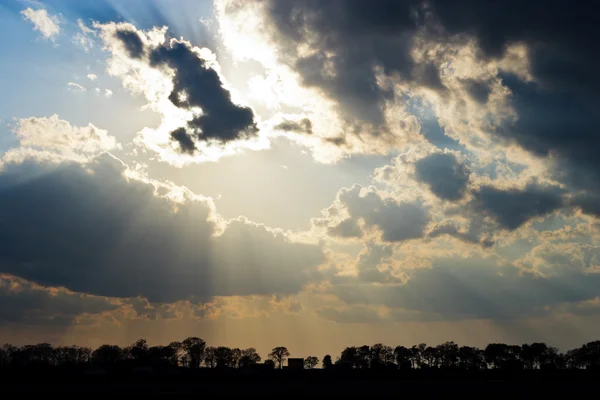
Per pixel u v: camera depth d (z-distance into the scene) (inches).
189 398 5841.5
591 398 5964.6
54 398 5723.4
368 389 7327.8
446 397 6033.5
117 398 5762.8
